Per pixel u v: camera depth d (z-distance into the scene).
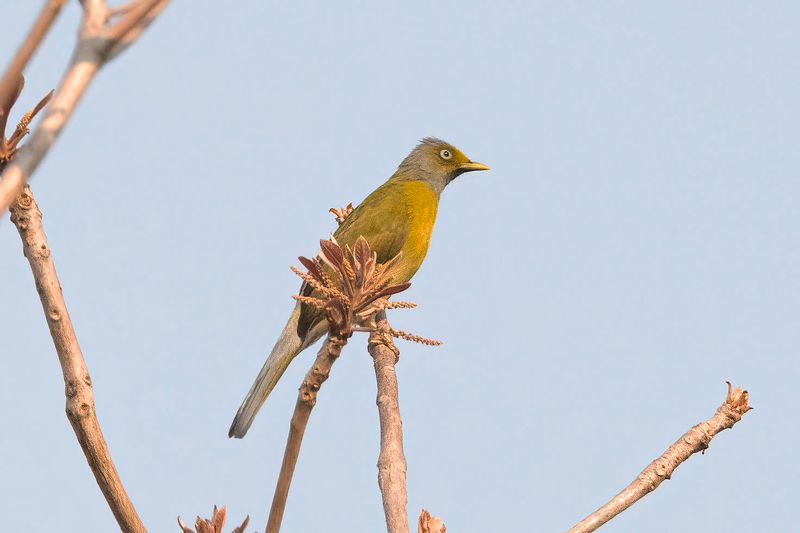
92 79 3.54
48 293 6.93
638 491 8.05
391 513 8.60
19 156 3.43
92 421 6.96
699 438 8.21
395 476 9.03
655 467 8.17
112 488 7.06
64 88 3.50
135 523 7.11
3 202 3.36
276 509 7.27
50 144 3.46
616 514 7.96
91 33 3.55
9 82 3.24
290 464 7.15
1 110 6.41
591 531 7.89
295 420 7.03
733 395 8.38
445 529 7.56
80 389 6.95
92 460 7.00
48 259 7.00
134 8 3.56
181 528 7.34
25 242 6.95
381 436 9.91
